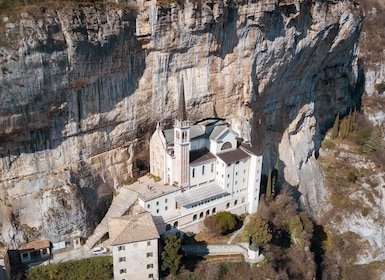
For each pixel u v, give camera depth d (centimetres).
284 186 9206
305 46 8550
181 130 6456
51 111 5775
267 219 7550
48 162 6216
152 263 5984
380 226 9619
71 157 6412
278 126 9794
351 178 10431
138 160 7356
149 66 6581
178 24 6384
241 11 6806
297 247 7838
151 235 5838
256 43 7306
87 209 6456
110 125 6681
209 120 7750
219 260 6562
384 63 12656
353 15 9462
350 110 11738
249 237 6994
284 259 7256
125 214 6619
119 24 5894
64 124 6103
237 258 6638
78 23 5497
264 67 7831
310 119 10569
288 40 7881
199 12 6391
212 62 7119
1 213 5953
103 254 6247
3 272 5631
